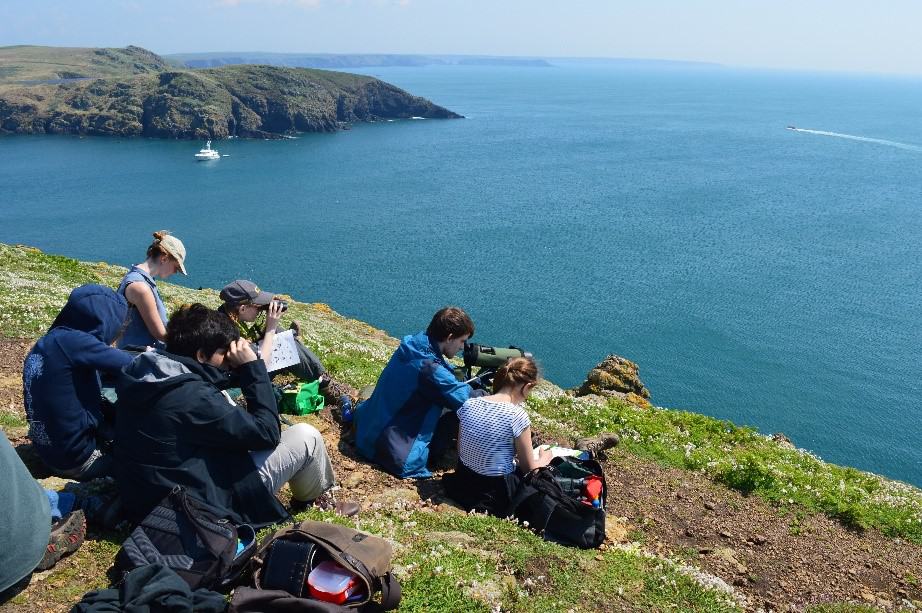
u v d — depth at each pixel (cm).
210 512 633
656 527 1079
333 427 1116
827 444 7425
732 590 884
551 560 803
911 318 11288
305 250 14825
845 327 10825
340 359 1683
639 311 11269
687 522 1114
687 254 14862
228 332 701
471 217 18325
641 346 9831
